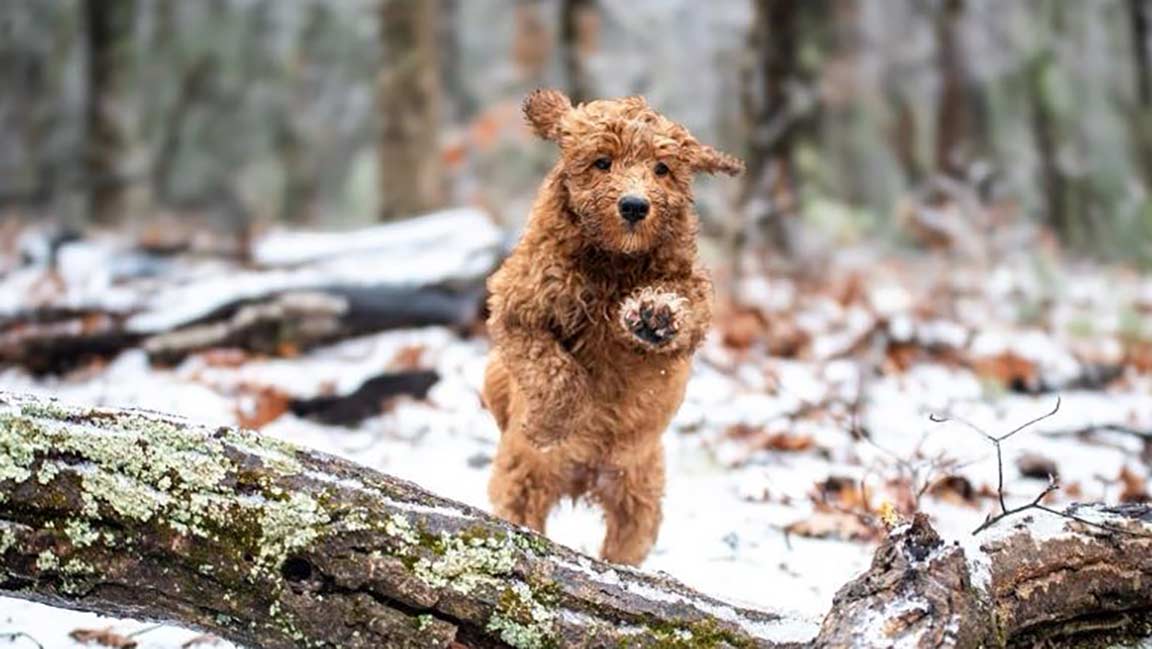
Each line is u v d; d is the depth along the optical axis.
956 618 3.62
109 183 22.36
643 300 4.70
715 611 3.86
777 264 15.88
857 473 6.96
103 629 4.73
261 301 10.13
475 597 3.73
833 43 21.00
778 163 16.06
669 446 7.73
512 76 25.98
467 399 8.21
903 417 8.12
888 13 25.84
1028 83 26.25
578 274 4.99
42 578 3.60
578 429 5.15
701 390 8.59
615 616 3.79
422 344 9.80
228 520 3.66
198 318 9.98
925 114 26.66
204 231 27.23
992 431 7.21
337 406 8.37
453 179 23.20
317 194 36.09
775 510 6.73
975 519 6.30
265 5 36.44
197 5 35.53
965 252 18.33
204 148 36.19
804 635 3.84
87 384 9.14
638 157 4.99
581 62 18.72
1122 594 4.27
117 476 3.64
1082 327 12.98
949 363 10.72
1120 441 8.05
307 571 3.69
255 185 35.78
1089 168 26.23
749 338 11.16
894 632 3.56
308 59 36.62
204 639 4.68
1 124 35.38
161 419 3.77
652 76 24.94
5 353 9.52
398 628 3.69
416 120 16.88
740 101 15.88
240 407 8.27
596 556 6.22
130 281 12.91
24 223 29.00
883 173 26.17
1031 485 7.07
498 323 5.15
